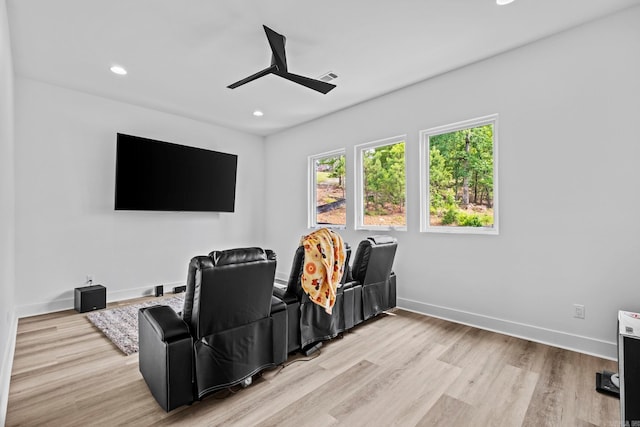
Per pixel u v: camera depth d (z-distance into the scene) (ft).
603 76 8.09
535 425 5.56
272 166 19.19
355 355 8.29
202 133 16.74
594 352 8.18
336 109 14.94
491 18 8.12
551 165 8.89
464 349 8.62
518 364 7.74
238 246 18.31
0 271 6.29
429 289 11.66
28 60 10.21
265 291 6.83
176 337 5.69
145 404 6.15
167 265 15.20
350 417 5.78
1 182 6.53
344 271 9.22
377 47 9.49
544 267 9.04
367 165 14.34
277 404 6.17
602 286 8.11
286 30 8.63
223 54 9.91
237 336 6.48
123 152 12.94
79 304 11.69
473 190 11.01
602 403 6.16
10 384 6.83
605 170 8.06
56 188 12.10
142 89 12.54
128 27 8.49
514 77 9.59
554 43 8.86
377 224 13.93
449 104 11.10
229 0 7.43
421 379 7.07
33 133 11.60
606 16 8.04
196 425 5.56
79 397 6.37
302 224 17.35
